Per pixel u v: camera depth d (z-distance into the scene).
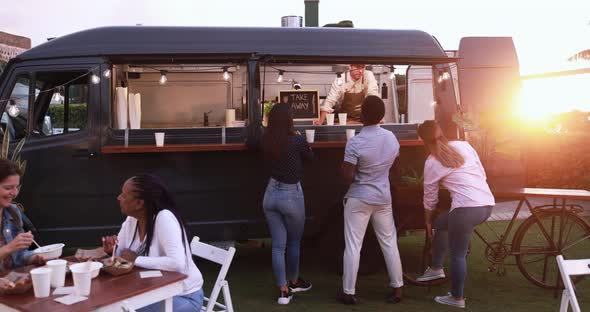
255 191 4.80
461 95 6.19
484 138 5.24
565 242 4.37
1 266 2.63
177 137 4.68
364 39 4.92
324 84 6.62
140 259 2.60
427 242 4.43
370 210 3.94
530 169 8.73
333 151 4.90
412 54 4.93
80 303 2.14
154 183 2.75
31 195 4.52
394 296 4.09
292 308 3.98
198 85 6.36
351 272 4.00
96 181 4.58
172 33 4.69
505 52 6.33
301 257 5.43
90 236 4.58
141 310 2.59
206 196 4.73
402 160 4.96
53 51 4.57
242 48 4.71
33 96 4.56
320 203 4.90
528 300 4.17
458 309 3.97
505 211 7.69
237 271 4.98
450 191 3.87
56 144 4.53
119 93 4.66
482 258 5.36
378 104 3.88
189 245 3.04
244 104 6.09
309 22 7.63
